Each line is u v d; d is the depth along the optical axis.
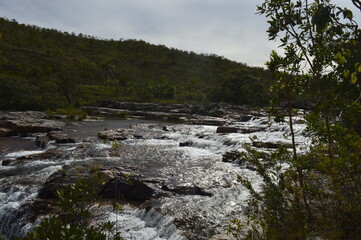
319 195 3.48
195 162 13.16
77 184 3.34
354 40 3.23
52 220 2.59
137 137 20.67
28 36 103.44
